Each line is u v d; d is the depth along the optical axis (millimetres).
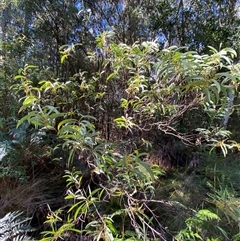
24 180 1475
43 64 2039
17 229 1166
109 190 1111
